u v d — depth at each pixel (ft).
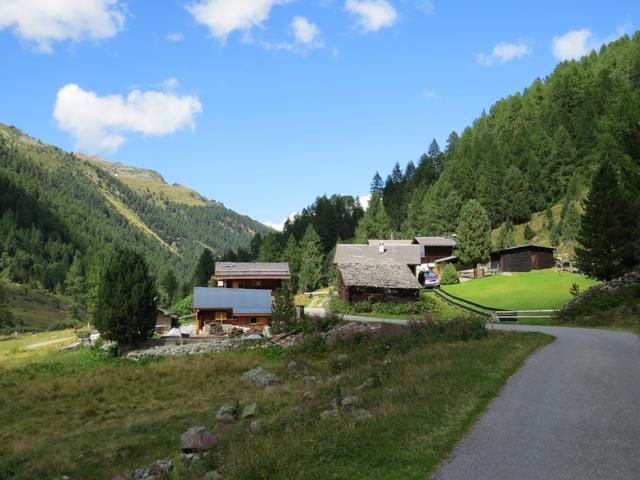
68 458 68.90
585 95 553.64
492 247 329.11
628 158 159.43
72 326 385.29
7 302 419.13
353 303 200.44
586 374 57.98
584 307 132.67
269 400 85.76
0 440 81.46
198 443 59.31
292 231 581.94
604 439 36.91
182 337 160.97
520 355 70.18
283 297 159.84
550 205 449.48
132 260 156.35
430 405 47.47
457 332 98.37
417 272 280.31
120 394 106.93
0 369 139.74
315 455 37.63
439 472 32.22
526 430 39.40
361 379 76.89
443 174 551.59
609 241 145.79
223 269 250.98
